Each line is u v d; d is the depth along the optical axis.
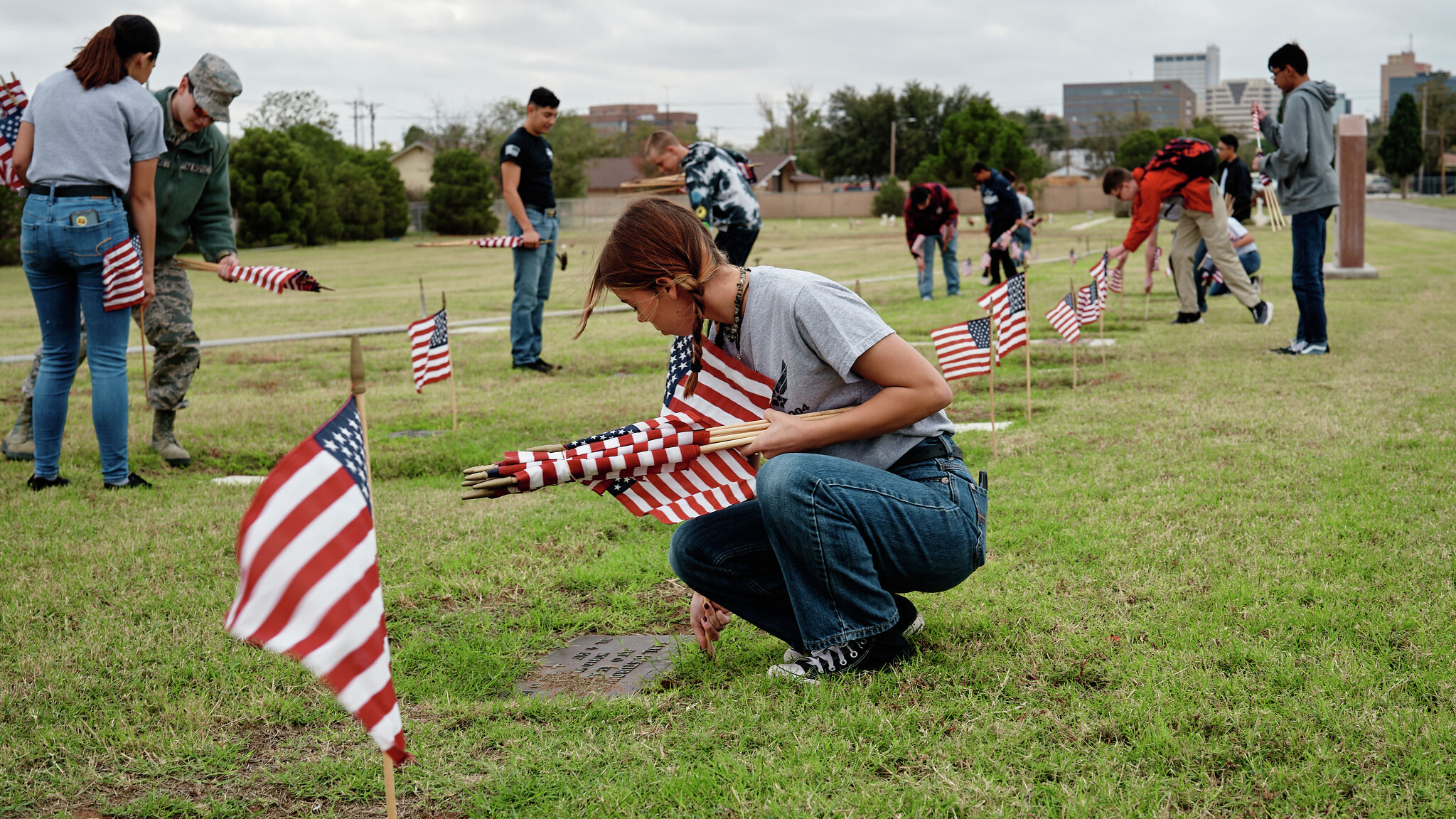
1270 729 2.46
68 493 5.03
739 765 2.39
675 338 3.03
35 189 4.87
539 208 8.72
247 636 1.68
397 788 2.40
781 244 36.53
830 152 86.00
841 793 2.27
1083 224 47.66
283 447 6.02
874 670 2.90
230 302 17.64
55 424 5.12
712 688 2.87
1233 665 2.84
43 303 5.00
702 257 2.65
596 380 8.23
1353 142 15.04
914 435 2.82
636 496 2.66
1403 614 3.11
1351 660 2.79
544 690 2.95
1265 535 3.92
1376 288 13.73
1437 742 2.36
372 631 1.78
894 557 2.74
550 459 2.53
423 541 4.27
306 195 42.69
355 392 1.91
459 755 2.52
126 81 4.95
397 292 19.31
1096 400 6.85
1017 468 5.14
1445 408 6.07
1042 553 3.84
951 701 2.68
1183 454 5.26
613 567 3.88
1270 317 10.71
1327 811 2.17
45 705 2.83
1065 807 2.17
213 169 5.67
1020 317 6.09
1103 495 4.61
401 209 50.00
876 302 13.91
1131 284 16.14
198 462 5.80
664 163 8.66
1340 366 7.71
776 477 2.66
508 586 3.78
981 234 40.84
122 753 2.58
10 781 2.45
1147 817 2.16
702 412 2.76
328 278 24.06
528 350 8.84
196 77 5.41
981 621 3.19
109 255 4.86
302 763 2.52
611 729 2.63
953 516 2.76
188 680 2.99
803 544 2.68
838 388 2.76
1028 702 2.68
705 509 2.69
